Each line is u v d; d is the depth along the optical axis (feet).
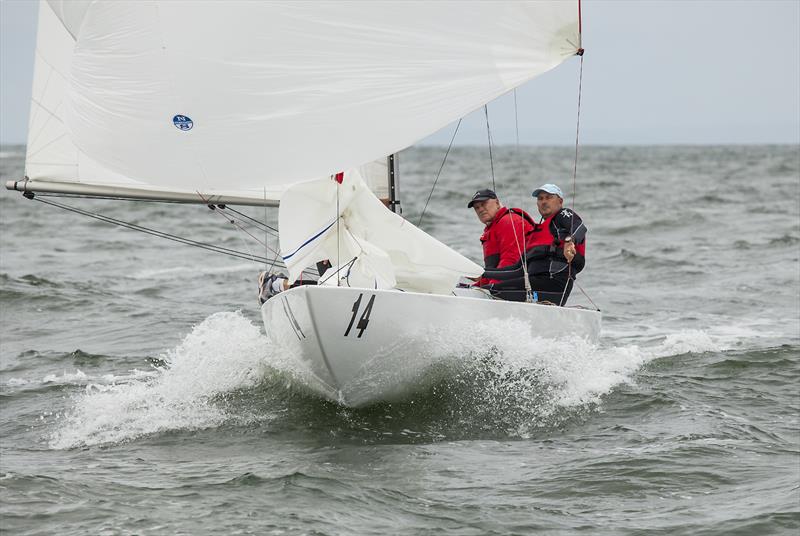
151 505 60.80
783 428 79.15
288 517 58.54
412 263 82.89
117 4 74.95
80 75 77.56
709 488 64.18
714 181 566.36
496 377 84.58
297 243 80.02
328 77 75.31
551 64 76.23
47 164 94.63
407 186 549.13
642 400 86.53
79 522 57.88
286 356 83.10
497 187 543.39
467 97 75.92
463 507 60.75
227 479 65.82
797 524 57.41
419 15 74.79
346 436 76.89
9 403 92.68
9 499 61.67
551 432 77.87
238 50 75.05
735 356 105.60
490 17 75.10
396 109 75.51
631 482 65.36
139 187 94.53
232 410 83.82
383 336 77.00
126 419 83.46
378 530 56.80
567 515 59.57
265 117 75.87
